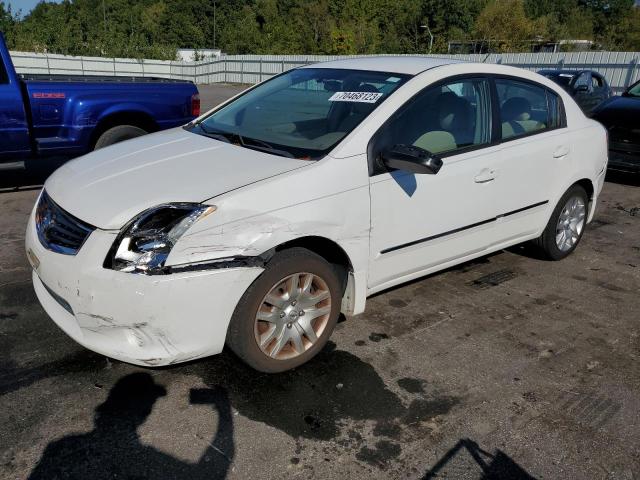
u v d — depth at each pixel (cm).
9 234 517
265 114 388
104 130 672
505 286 444
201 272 264
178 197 274
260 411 281
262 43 5106
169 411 279
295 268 295
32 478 234
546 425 281
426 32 6012
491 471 250
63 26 4044
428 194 353
